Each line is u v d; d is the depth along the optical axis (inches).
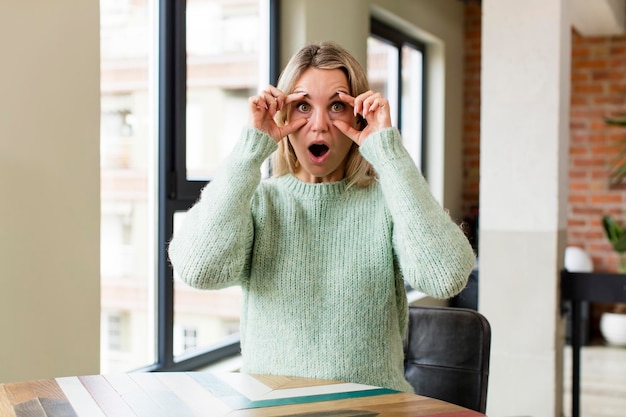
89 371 80.7
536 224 114.0
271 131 56.2
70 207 77.4
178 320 117.6
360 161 58.6
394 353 55.7
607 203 223.3
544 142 113.3
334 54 57.3
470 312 67.8
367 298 54.6
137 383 50.8
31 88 72.4
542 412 114.1
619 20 202.4
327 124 56.1
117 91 102.8
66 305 77.3
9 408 44.7
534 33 113.5
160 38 105.7
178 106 107.0
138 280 106.9
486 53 116.5
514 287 115.4
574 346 115.5
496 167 116.3
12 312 71.2
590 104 224.2
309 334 54.3
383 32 182.5
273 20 132.6
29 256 72.8
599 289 113.6
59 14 75.2
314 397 47.6
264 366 55.0
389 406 45.9
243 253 54.2
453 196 224.4
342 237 56.1
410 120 210.5
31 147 72.6
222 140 125.4
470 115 232.1
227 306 128.6
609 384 167.0
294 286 55.0
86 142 79.2
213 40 120.5
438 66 212.8
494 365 116.7
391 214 54.5
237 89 128.6
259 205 57.0
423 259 52.1
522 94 114.4
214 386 50.0
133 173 105.3
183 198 108.7
